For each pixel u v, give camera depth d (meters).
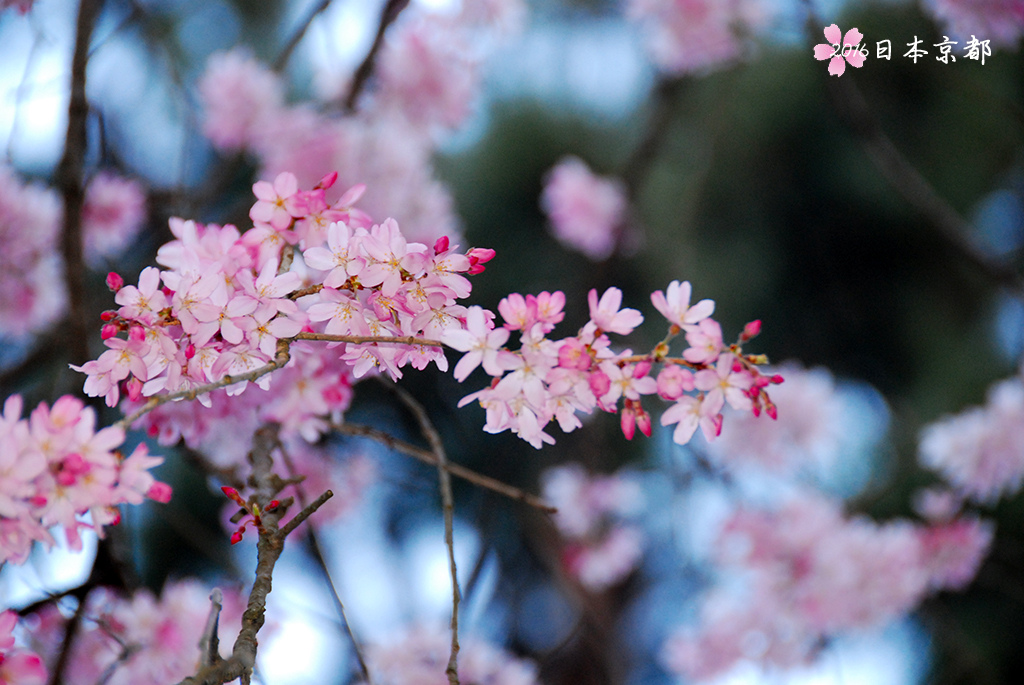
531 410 1.71
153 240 2.54
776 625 3.18
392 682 2.41
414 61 3.00
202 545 2.19
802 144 5.10
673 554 3.94
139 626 2.05
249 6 4.61
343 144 2.80
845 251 5.30
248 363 1.71
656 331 4.83
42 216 2.52
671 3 3.46
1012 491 3.11
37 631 2.02
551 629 4.13
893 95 4.98
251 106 2.83
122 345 1.70
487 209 5.32
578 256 5.11
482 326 1.69
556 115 5.40
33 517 1.66
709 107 4.88
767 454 3.67
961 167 4.98
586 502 3.72
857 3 4.94
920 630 4.45
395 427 4.51
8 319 2.56
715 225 5.23
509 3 3.02
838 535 3.16
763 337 5.39
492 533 2.33
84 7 1.99
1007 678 4.33
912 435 3.82
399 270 1.70
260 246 1.74
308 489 2.49
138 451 1.67
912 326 5.25
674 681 4.54
